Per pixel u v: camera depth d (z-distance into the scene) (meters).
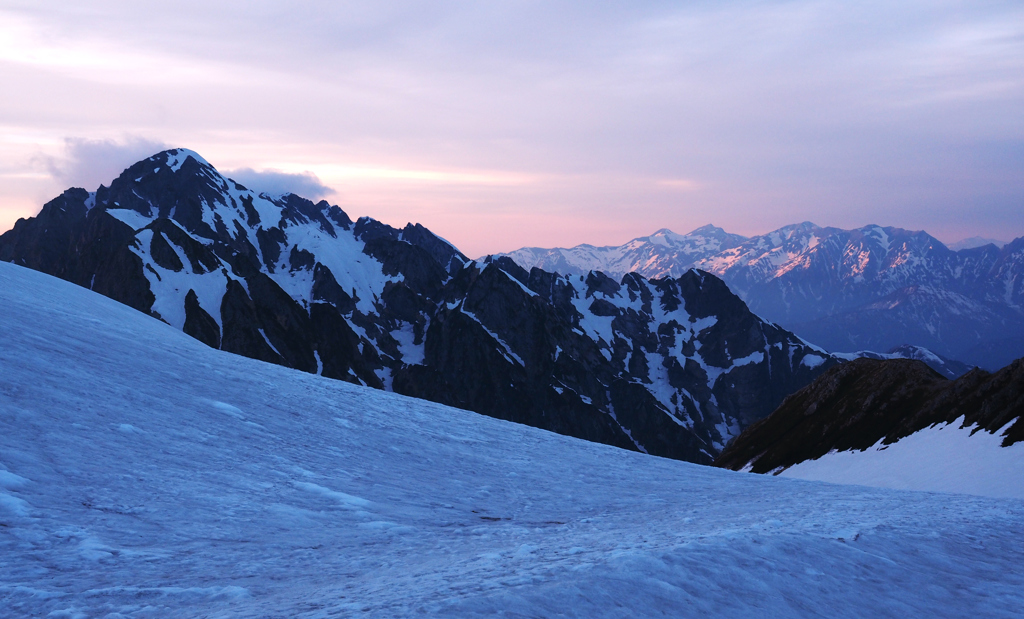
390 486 23.19
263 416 30.80
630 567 8.66
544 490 28.05
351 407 40.47
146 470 17.70
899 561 11.21
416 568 9.97
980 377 103.75
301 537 14.27
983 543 13.37
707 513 19.84
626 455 44.97
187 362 39.44
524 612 6.79
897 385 121.06
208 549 12.28
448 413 48.00
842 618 8.29
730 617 7.63
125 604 8.24
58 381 23.83
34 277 66.56
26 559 10.30
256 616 7.03
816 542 11.56
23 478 14.41
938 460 85.88
